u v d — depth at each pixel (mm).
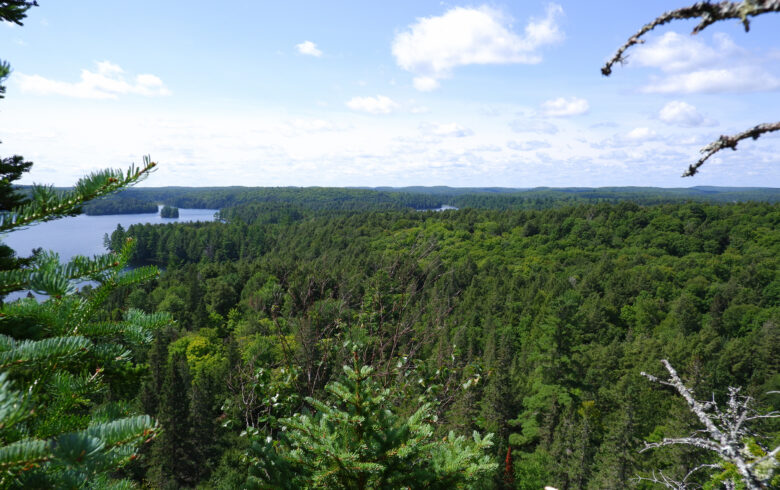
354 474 3188
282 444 3725
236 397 5164
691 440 2479
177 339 52969
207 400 29500
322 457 3164
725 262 99062
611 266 94688
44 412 1600
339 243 107312
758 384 49188
